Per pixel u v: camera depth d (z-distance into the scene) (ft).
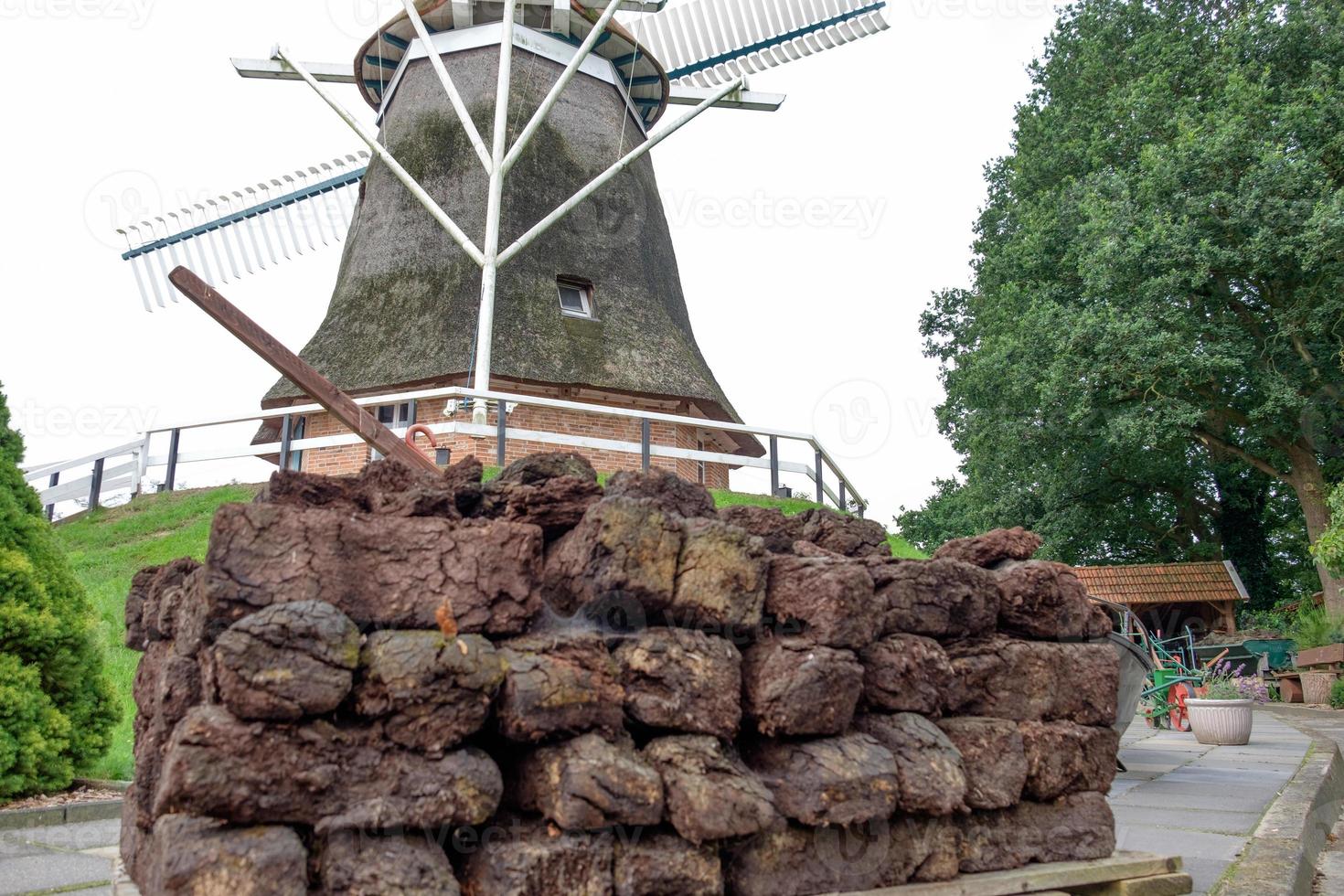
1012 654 11.28
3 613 19.52
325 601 8.09
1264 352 68.90
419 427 14.26
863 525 12.64
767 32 69.77
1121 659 25.02
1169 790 23.62
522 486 10.10
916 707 10.43
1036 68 96.27
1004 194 98.48
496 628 8.61
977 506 93.04
